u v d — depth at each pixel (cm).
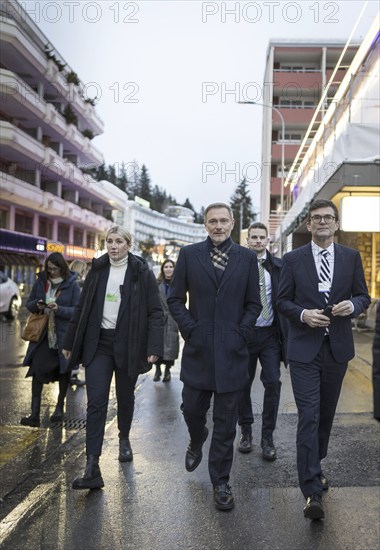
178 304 354
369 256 1680
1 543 282
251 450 434
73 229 4125
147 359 399
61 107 3594
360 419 516
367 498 336
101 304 388
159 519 309
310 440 316
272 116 4094
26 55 2770
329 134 1485
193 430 361
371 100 1196
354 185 1002
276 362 436
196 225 10212
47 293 526
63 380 528
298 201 1666
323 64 3981
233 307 345
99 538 287
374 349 519
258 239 451
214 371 336
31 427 504
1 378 757
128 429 416
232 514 316
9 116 2983
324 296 337
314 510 297
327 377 340
